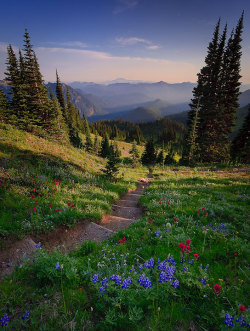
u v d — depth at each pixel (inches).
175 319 114.6
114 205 472.7
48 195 379.2
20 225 259.6
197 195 463.2
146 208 414.0
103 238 276.8
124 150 4119.1
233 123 1396.4
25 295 138.6
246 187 518.0
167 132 6373.0
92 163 931.3
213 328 110.7
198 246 211.3
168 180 741.9
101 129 6107.3
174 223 282.2
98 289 131.6
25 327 111.1
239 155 1349.7
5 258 203.0
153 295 126.2
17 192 342.6
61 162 645.9
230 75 1380.4
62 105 2393.0
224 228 252.7
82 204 382.9
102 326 111.3
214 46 1403.8
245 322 102.1
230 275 155.2
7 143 603.2
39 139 852.0
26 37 990.4
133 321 108.3
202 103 1408.7
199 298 129.2
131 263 186.1
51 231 275.7
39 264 160.2
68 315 119.2
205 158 1368.1
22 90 1023.0
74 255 218.1
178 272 154.5
